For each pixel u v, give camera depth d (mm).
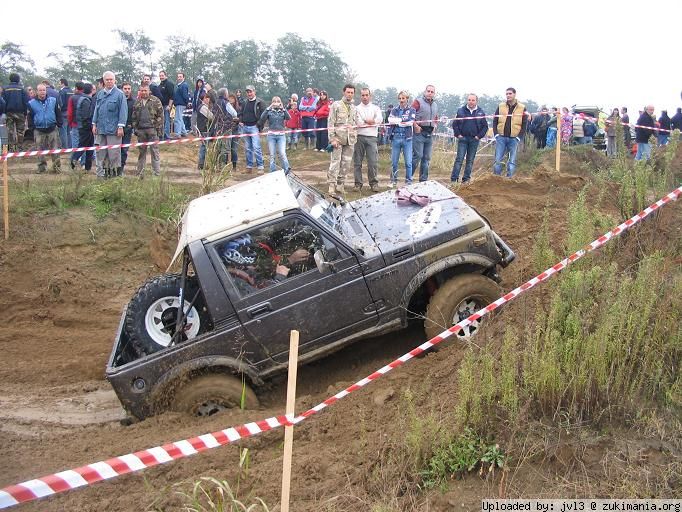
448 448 4762
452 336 6613
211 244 6234
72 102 15109
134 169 15938
